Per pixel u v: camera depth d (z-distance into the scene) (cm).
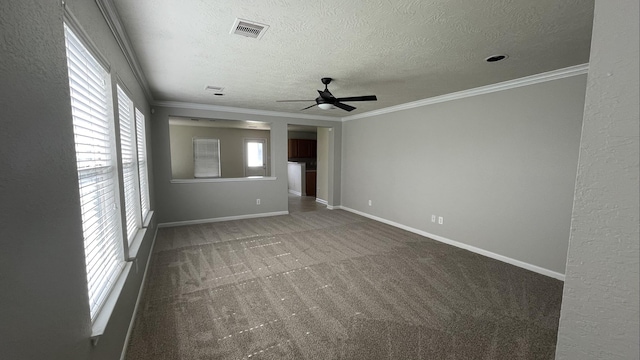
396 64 287
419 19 196
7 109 74
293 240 446
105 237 176
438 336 216
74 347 112
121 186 206
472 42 233
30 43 86
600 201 45
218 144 886
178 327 224
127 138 269
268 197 617
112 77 193
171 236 459
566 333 51
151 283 296
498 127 365
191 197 539
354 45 241
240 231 493
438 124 445
